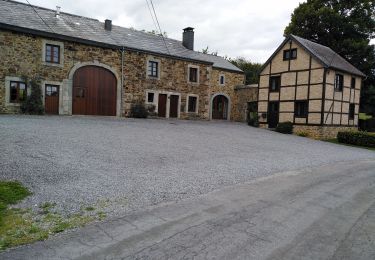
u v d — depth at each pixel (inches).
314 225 163.5
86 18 786.8
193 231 146.0
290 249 133.6
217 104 1061.1
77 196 182.2
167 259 119.0
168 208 175.6
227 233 146.1
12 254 117.4
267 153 400.2
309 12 1048.2
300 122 770.2
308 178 276.5
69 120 548.4
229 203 190.5
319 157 411.5
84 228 143.3
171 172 255.0
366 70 1022.4
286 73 807.1
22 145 294.5
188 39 956.0
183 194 202.7
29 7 681.0
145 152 326.6
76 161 259.1
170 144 393.1
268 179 261.1
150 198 189.8
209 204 186.4
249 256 125.0
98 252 121.9
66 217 154.0
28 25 611.5
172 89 829.2
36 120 503.2
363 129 985.5
